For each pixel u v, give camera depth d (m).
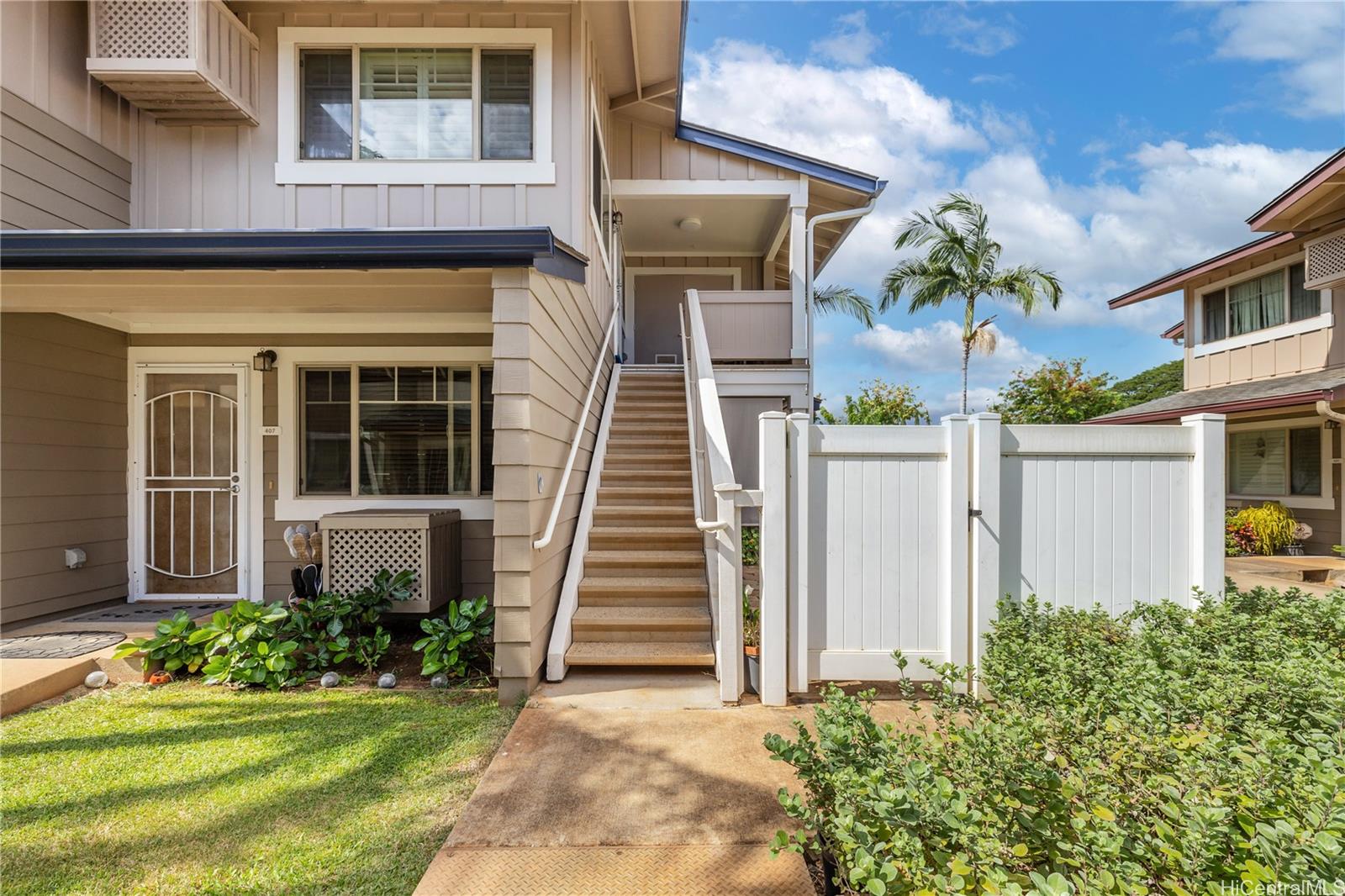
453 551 6.13
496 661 4.03
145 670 4.44
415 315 6.05
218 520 6.48
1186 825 1.42
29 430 5.54
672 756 3.23
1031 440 3.84
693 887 2.25
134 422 6.44
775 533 3.86
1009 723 1.94
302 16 6.00
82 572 5.99
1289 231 9.70
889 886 1.42
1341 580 8.22
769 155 8.73
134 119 5.92
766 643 3.86
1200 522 3.81
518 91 6.05
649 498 6.14
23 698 3.93
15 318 5.43
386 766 3.19
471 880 2.29
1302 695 2.02
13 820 2.71
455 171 5.97
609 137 8.59
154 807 2.81
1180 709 1.97
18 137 4.95
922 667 3.84
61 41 5.27
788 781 2.98
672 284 11.62
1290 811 1.45
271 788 2.98
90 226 5.50
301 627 4.63
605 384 7.84
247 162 5.98
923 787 1.65
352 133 6.00
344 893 2.26
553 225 5.99
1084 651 2.73
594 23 6.64
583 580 5.13
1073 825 1.51
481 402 6.56
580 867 2.37
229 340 6.48
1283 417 10.44
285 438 6.46
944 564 3.87
